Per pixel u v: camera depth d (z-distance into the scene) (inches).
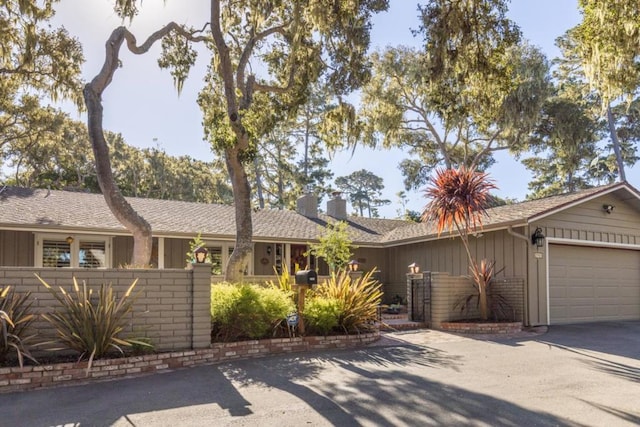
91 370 260.1
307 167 1381.6
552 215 512.1
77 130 1048.8
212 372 278.7
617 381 256.8
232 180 464.4
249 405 212.7
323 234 639.8
